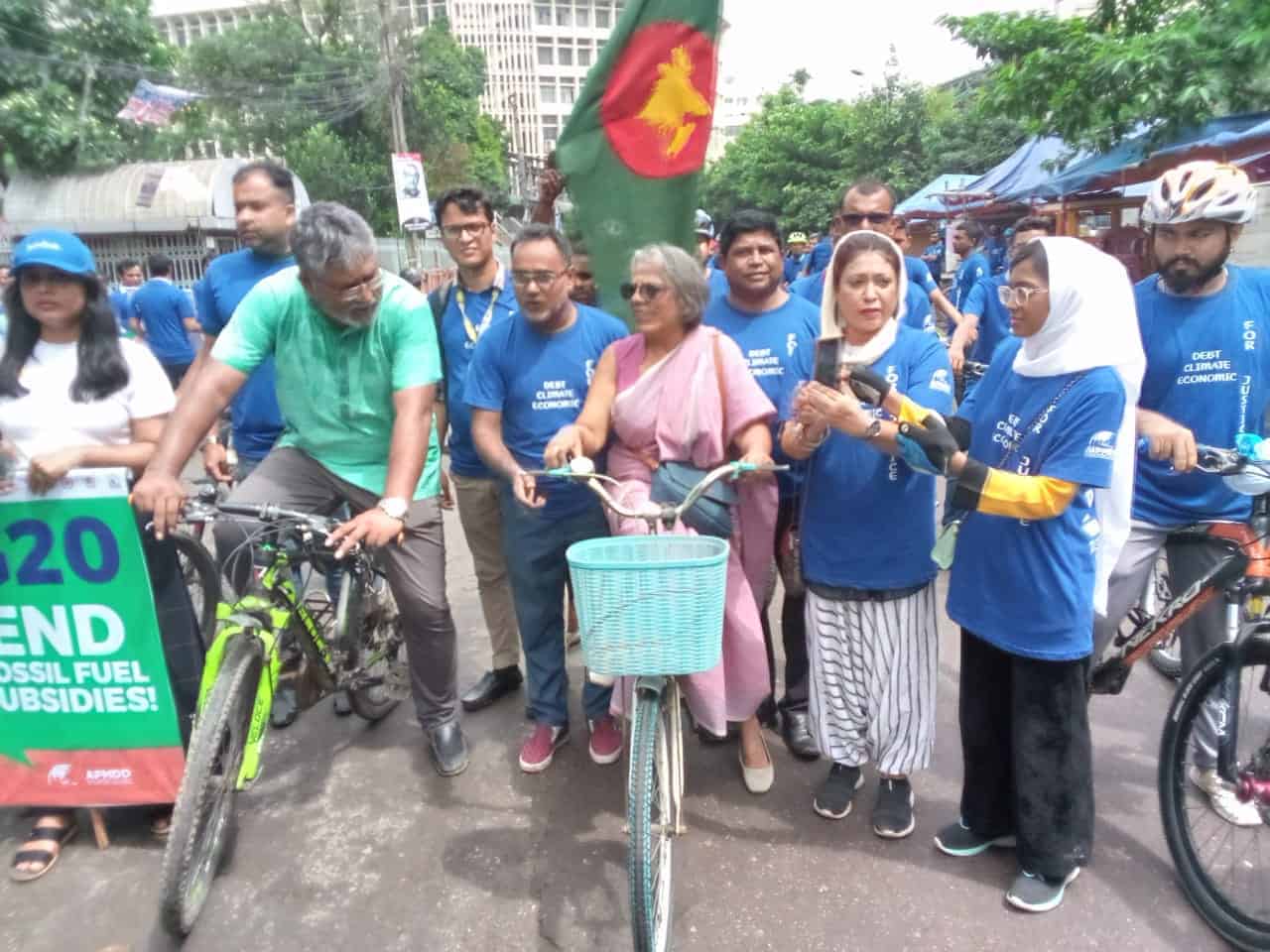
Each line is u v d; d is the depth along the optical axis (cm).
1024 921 252
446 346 385
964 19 794
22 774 289
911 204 1778
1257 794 246
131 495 269
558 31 6338
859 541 279
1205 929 248
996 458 255
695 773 333
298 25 2138
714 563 213
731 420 284
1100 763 330
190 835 241
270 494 313
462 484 381
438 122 2530
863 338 278
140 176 1661
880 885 269
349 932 256
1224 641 275
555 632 335
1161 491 299
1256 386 289
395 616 355
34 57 1362
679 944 247
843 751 296
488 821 306
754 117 3375
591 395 299
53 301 280
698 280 280
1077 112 735
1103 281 233
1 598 278
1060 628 243
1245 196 271
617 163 380
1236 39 652
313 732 371
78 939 255
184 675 301
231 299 363
